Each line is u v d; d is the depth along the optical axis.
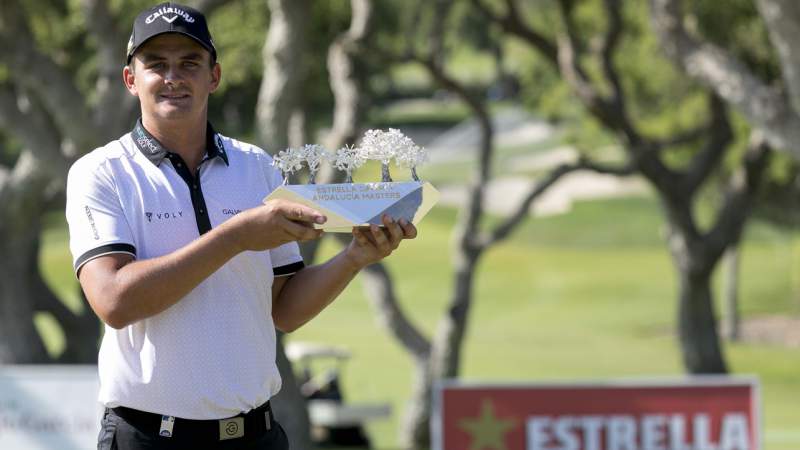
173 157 8.12
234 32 40.94
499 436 26.66
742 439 26.67
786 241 99.12
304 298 8.48
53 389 28.69
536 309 85.69
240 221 7.45
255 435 8.23
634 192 121.00
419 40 51.75
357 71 41.81
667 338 75.12
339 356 48.50
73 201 8.02
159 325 7.94
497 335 76.81
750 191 44.81
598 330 78.25
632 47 50.09
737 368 65.81
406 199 7.79
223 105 69.88
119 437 8.02
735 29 40.25
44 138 31.17
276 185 8.57
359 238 7.86
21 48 28.70
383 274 44.03
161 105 8.06
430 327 76.38
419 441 44.00
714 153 44.41
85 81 39.38
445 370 43.75
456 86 43.41
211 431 8.03
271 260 8.57
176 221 8.05
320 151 7.86
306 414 29.81
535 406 26.75
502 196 114.75
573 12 45.38
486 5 43.53
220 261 7.44
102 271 7.70
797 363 66.75
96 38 29.28
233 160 8.39
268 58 31.09
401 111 170.88
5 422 28.58
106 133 29.19
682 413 26.75
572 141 54.00
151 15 8.08
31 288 40.50
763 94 26.73
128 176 8.08
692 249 44.81
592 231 108.56
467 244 43.44
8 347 39.84
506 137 139.12
